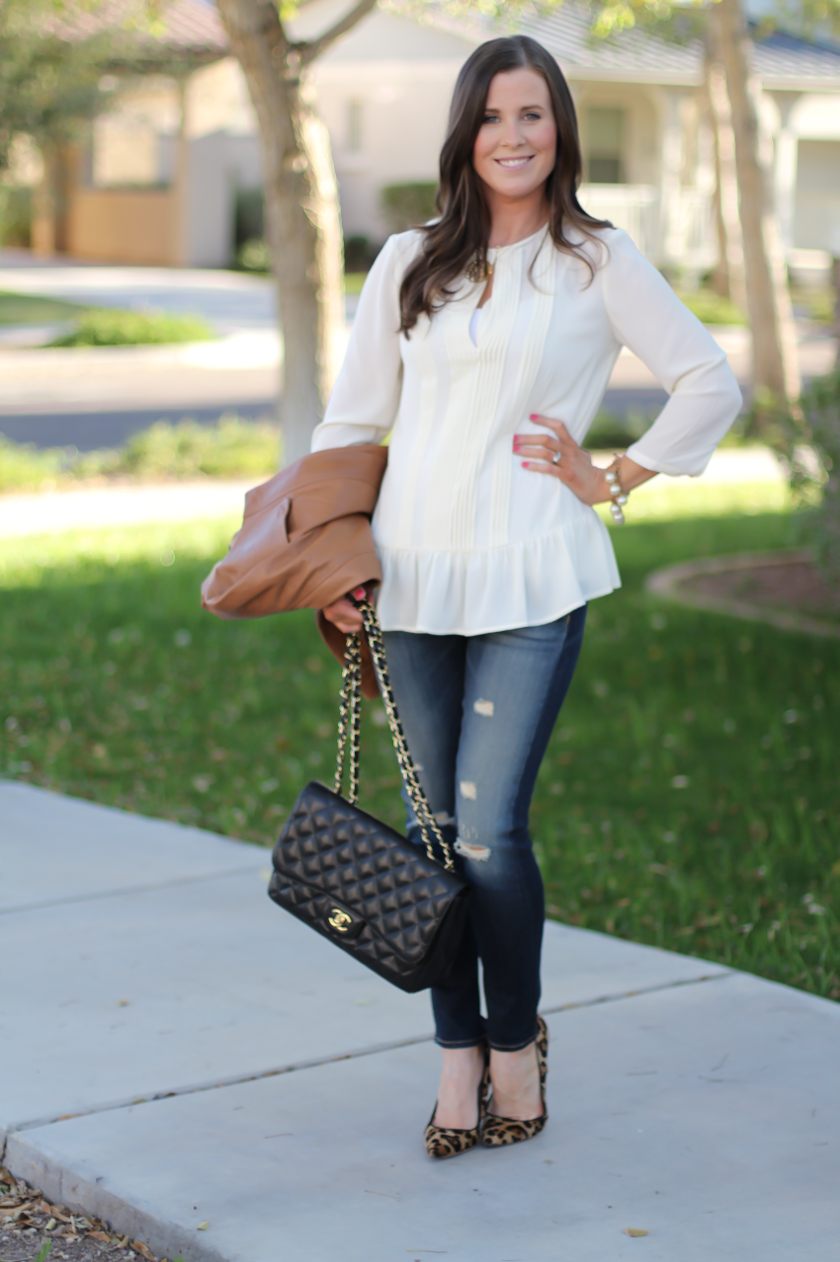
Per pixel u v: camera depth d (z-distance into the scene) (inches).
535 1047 117.3
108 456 553.0
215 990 144.9
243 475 539.5
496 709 110.5
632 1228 104.2
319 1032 136.1
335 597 110.0
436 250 109.4
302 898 109.7
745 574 373.4
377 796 217.2
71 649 290.4
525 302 108.7
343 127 1350.9
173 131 1375.5
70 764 227.8
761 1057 131.6
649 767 227.9
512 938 112.7
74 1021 137.0
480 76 106.8
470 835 111.6
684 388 110.3
